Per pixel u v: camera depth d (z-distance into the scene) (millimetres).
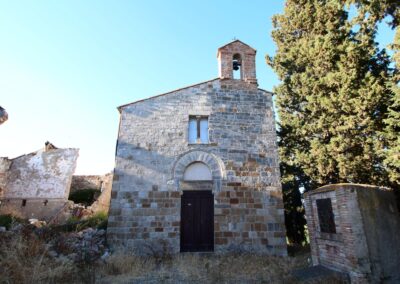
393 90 10289
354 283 7441
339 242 8344
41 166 24109
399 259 8039
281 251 12727
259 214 13258
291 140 17266
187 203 13266
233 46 16438
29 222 13953
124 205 12750
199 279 8812
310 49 14555
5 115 8203
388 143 11188
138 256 11273
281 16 18938
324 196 9336
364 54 12641
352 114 12516
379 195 8680
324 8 15500
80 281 8141
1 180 22797
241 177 13781
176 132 14172
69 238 11562
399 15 10867
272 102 15477
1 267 7523
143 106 14430
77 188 28016
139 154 13578
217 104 14953
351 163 12305
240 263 10656
